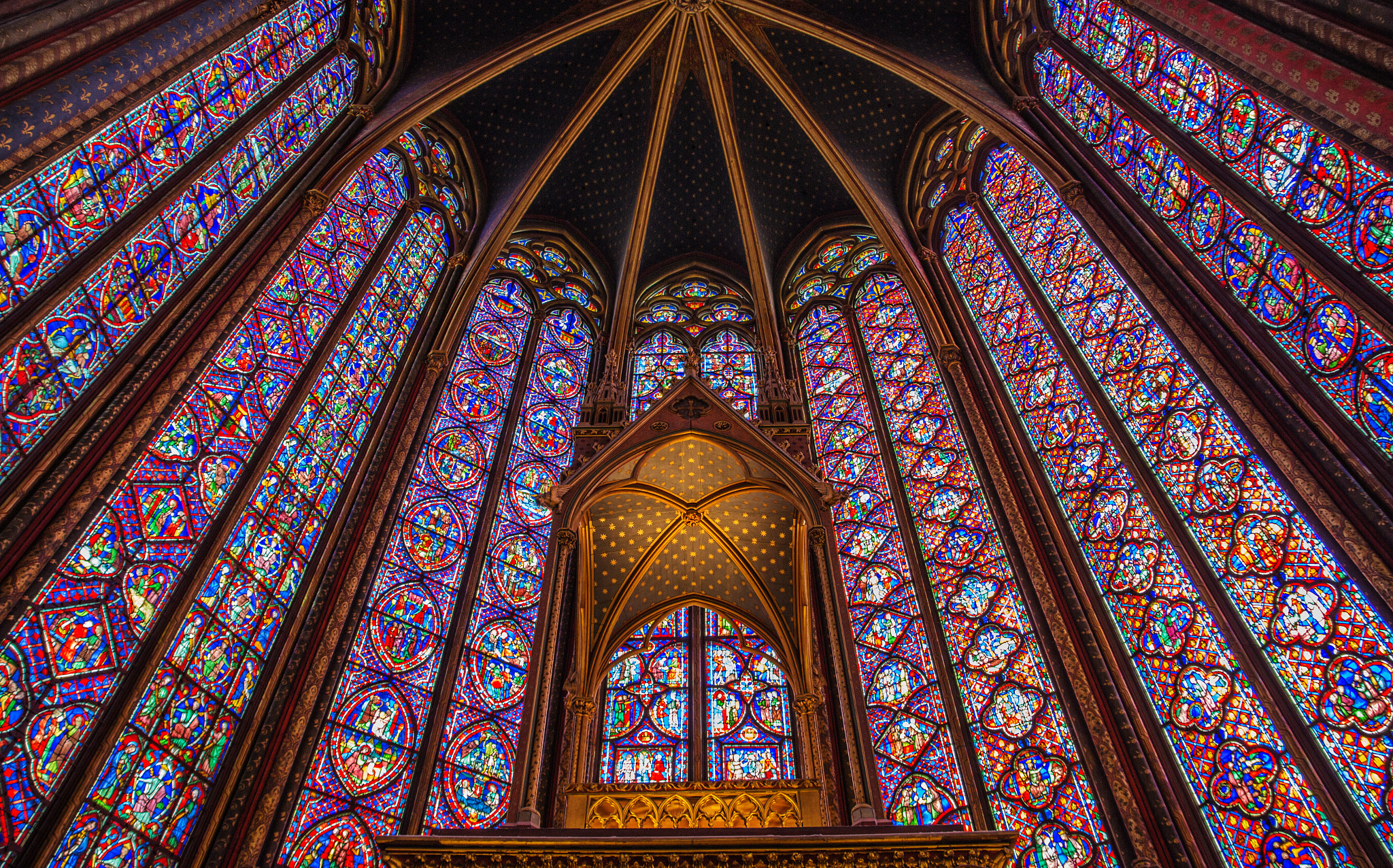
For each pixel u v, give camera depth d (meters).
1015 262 12.72
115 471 7.17
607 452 9.69
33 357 6.92
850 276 16.77
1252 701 7.16
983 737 9.26
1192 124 9.48
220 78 9.76
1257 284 8.25
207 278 9.06
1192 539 8.22
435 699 9.88
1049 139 12.11
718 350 16.59
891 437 13.30
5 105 6.45
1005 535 10.20
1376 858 5.96
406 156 14.42
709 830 6.37
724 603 10.64
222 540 8.30
